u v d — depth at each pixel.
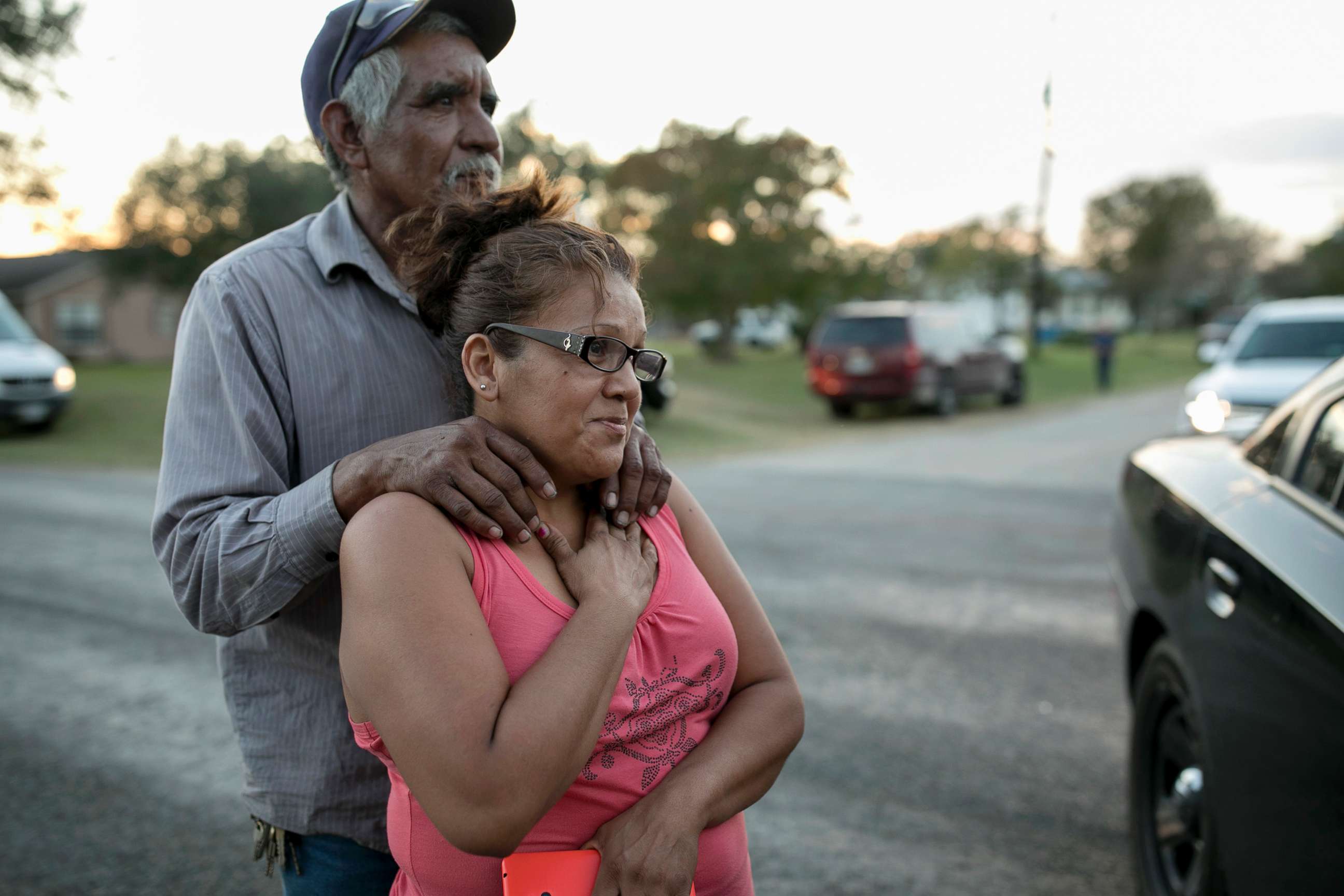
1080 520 8.56
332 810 1.59
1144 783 2.86
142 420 16.08
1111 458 12.93
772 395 22.89
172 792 3.49
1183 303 80.94
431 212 1.50
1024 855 3.11
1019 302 64.25
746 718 1.43
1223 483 2.74
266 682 1.62
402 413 1.65
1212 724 2.33
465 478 1.27
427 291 1.42
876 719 4.12
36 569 6.58
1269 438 2.75
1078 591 6.16
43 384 14.58
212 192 31.88
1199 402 3.63
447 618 1.20
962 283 57.47
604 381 1.31
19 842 3.15
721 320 31.83
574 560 1.33
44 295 37.91
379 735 1.28
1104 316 83.62
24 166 15.75
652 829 1.28
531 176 1.42
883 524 8.38
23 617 5.54
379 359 1.64
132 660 4.83
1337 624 1.87
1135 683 3.25
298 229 1.74
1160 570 2.88
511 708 1.17
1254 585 2.23
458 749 1.14
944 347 18.78
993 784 3.56
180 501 1.51
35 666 4.73
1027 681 4.57
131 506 9.02
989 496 9.91
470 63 1.71
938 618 5.56
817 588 6.21
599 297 1.31
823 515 8.77
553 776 1.16
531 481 1.31
